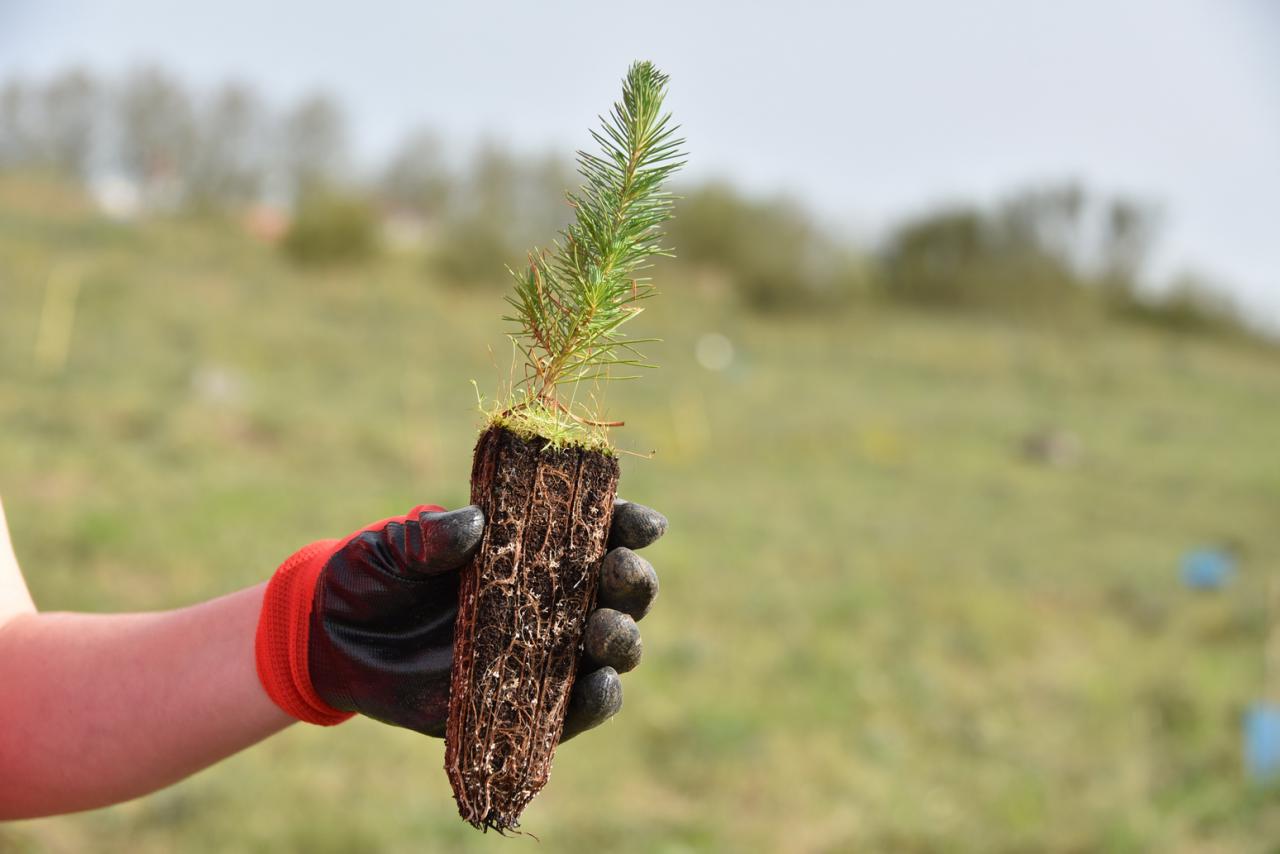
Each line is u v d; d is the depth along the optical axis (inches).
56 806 53.5
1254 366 1178.6
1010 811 212.4
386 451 452.1
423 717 48.8
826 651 291.4
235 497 350.9
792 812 205.9
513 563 47.1
